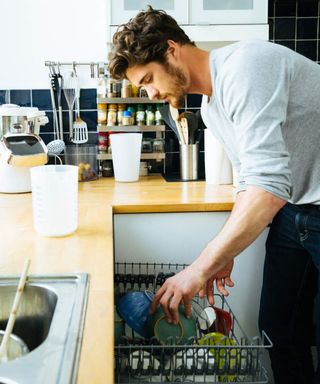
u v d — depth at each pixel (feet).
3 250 3.62
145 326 3.65
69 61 7.32
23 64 7.29
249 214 3.32
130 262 5.42
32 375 1.78
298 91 3.77
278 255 5.20
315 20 7.55
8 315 2.86
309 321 5.49
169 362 3.47
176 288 3.43
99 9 7.25
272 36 7.55
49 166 4.29
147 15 3.90
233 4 6.15
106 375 1.78
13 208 5.31
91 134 7.52
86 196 5.86
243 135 3.34
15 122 6.18
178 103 4.25
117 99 7.06
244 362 3.62
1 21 7.18
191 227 5.42
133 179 6.99
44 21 7.22
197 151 7.00
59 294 2.66
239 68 3.36
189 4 6.10
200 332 4.12
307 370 5.54
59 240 3.92
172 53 3.89
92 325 2.23
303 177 4.21
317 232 4.39
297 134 3.98
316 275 5.32
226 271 4.29
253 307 5.64
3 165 6.11
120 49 3.86
